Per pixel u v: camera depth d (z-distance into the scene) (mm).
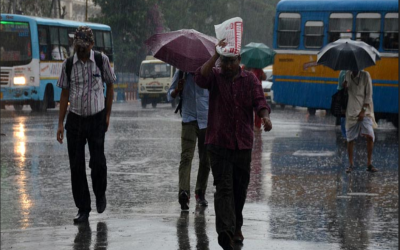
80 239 9156
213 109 8555
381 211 11461
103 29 46469
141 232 9570
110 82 10531
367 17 30609
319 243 8961
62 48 42000
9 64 39031
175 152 20062
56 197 12922
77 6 90688
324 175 15688
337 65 19172
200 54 11047
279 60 33406
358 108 16156
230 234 8117
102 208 10695
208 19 74938
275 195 12977
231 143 8430
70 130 10344
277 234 9492
